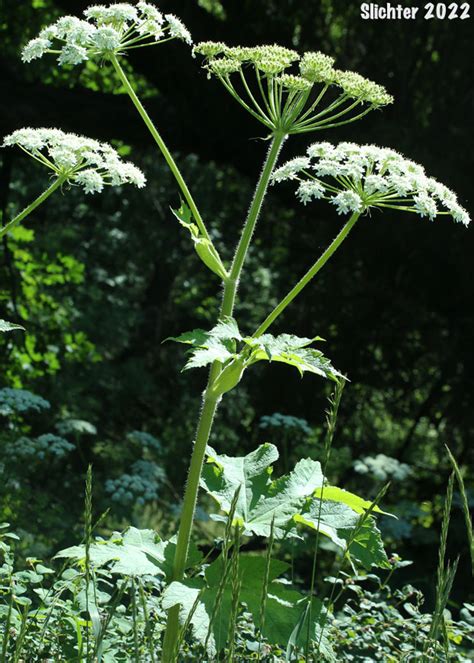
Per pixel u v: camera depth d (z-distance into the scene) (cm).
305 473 298
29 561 319
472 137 895
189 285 1605
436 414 1082
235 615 175
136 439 720
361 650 368
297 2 1014
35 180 1386
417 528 809
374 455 1077
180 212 302
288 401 1055
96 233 1500
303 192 296
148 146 959
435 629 170
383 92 309
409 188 293
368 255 992
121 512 675
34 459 659
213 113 879
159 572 274
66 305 1150
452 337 1003
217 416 1348
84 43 308
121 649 279
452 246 898
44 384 945
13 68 1109
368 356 1059
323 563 744
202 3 1204
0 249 1045
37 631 274
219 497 289
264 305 1523
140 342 1490
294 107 312
